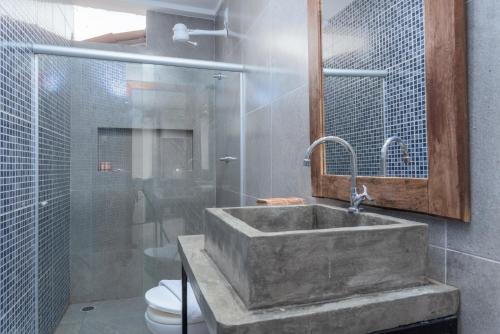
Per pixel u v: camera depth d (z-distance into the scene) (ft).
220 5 8.80
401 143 2.81
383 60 3.04
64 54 6.07
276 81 5.27
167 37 9.09
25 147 5.27
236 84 7.26
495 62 2.04
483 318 2.12
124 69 7.65
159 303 4.74
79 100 7.44
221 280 2.45
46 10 6.31
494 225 2.05
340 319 1.96
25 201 5.25
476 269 2.17
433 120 2.40
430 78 2.43
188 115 8.14
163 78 7.81
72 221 7.40
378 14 3.11
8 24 4.56
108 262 7.68
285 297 2.01
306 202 4.31
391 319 2.08
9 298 4.53
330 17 3.83
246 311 1.93
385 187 2.93
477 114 2.15
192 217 8.30
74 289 7.39
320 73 3.94
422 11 2.57
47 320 6.06
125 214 7.85
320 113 3.92
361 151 3.35
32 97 5.58
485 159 2.11
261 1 5.92
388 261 2.25
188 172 8.25
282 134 5.04
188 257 3.05
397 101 2.86
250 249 1.95
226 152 7.84
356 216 2.99
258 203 4.00
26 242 5.27
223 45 8.58
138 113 7.84
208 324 2.02
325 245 2.09
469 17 2.20
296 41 4.59
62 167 6.94
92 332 6.33
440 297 2.23
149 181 8.02
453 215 2.25
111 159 7.73
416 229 2.34
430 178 2.44
